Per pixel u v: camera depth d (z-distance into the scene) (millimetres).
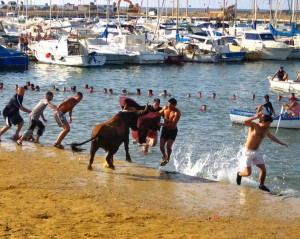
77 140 21859
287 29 80438
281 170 18391
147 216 10805
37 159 15641
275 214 11289
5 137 19375
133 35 57531
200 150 21016
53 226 9930
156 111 16047
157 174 14461
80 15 139750
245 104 34219
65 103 17406
